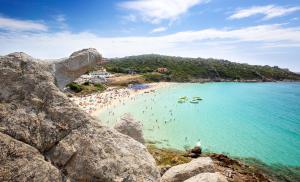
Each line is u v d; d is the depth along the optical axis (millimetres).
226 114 73312
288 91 135000
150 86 128625
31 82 6723
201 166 14477
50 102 6684
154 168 7230
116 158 6699
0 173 5164
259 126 60438
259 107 86312
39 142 6062
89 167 6254
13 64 6789
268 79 198750
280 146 45938
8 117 6043
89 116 7066
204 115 70938
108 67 172250
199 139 48719
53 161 6047
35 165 5629
